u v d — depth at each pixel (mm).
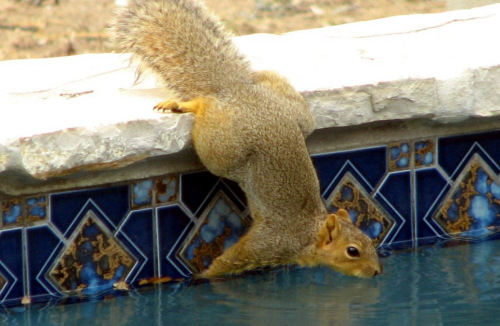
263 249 10945
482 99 11961
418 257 11781
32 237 10648
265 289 10922
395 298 10586
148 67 11438
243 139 10531
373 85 11508
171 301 10641
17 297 10672
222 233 11531
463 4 17844
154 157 10758
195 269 11445
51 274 10805
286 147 10672
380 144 12039
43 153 10086
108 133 10328
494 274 11180
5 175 10141
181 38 11328
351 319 10078
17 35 17219
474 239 12320
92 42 17016
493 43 13125
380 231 12203
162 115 10609
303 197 10891
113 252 11039
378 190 12133
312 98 11297
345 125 11531
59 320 10172
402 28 14156
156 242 11234
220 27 11641
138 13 11703
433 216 12406
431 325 9914
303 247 10992
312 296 10688
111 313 10352
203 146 10648
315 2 19562
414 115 11766
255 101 10711
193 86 10961
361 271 10906
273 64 12516
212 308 10414
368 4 19469
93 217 10891
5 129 10172
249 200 10992
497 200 12648
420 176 12273
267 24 18297
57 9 18641
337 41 13641
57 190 10648
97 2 19094
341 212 11344
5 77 12109
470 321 10000
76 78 12109
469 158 12453
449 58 12492
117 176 10859
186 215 11328
